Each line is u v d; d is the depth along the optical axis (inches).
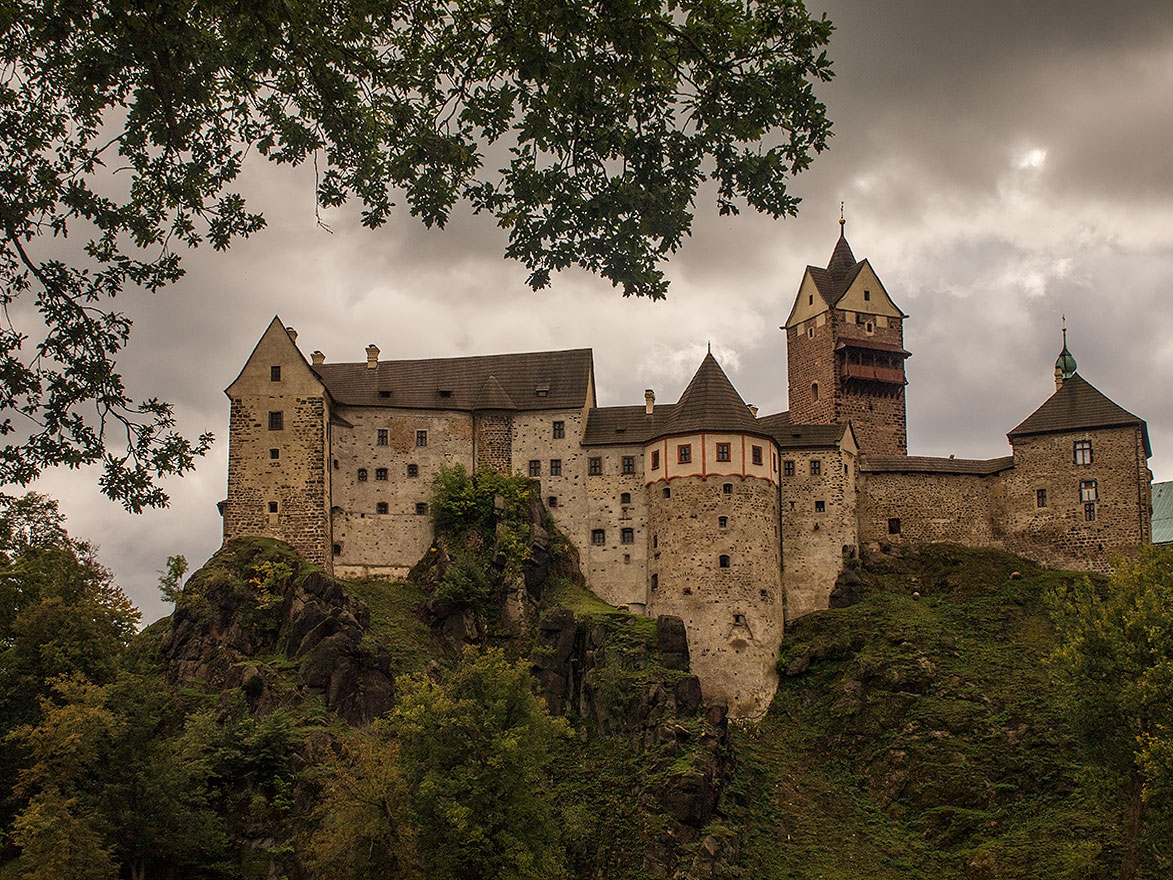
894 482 3833.7
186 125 1151.6
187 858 2474.2
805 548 3659.0
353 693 2992.1
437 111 1160.8
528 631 3348.9
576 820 2664.9
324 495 3516.2
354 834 2258.9
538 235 1139.3
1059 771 2815.0
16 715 2539.4
